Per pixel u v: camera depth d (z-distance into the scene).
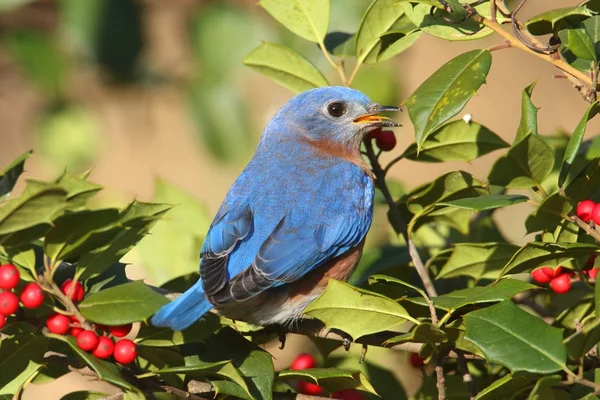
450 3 8.73
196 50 13.01
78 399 9.73
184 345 9.52
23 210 7.96
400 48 11.27
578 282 11.28
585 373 8.43
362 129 12.62
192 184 22.64
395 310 9.05
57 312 8.52
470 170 22.34
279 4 11.34
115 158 22.41
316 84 11.70
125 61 12.87
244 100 13.46
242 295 10.33
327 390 9.66
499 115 23.27
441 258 10.94
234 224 11.22
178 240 11.87
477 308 9.20
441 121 8.89
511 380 8.34
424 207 10.80
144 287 8.52
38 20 13.30
